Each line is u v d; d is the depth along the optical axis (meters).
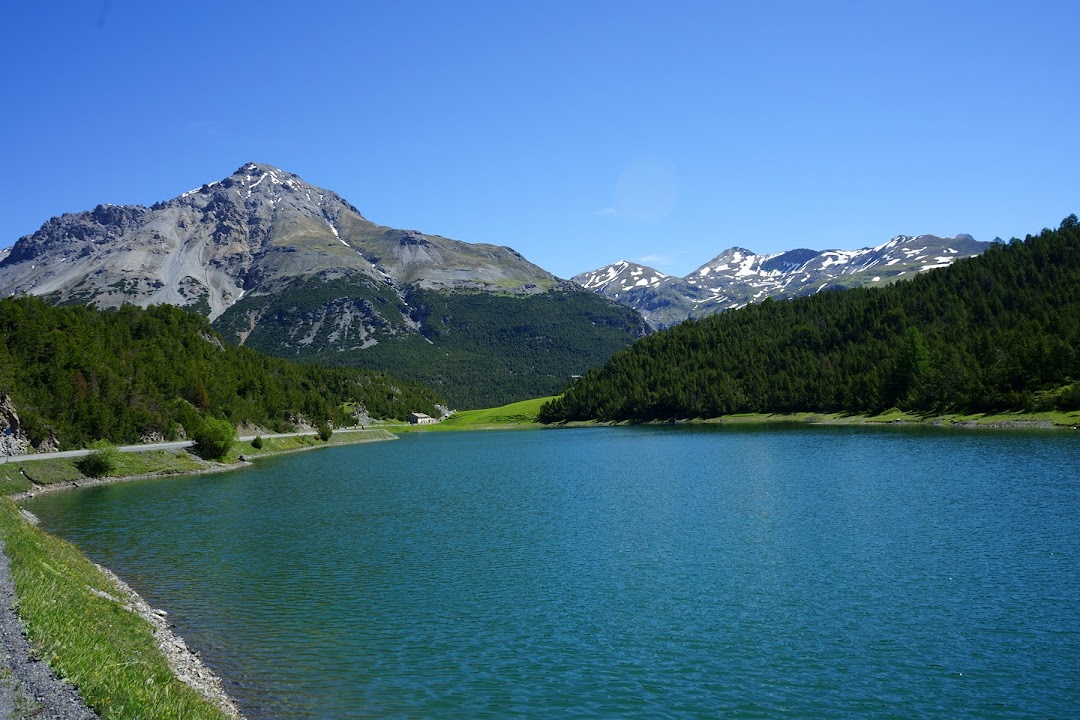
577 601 36.66
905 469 81.44
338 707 24.62
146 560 47.09
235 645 30.77
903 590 36.47
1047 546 43.53
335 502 74.62
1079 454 86.06
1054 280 195.50
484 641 31.16
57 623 23.75
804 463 94.06
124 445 119.44
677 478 86.19
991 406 140.50
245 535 55.84
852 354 199.62
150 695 20.27
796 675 26.92
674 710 24.36
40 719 16.69
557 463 116.00
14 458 92.50
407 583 40.78
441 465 120.44
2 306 121.44
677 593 37.53
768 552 45.53
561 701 25.14
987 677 26.28
